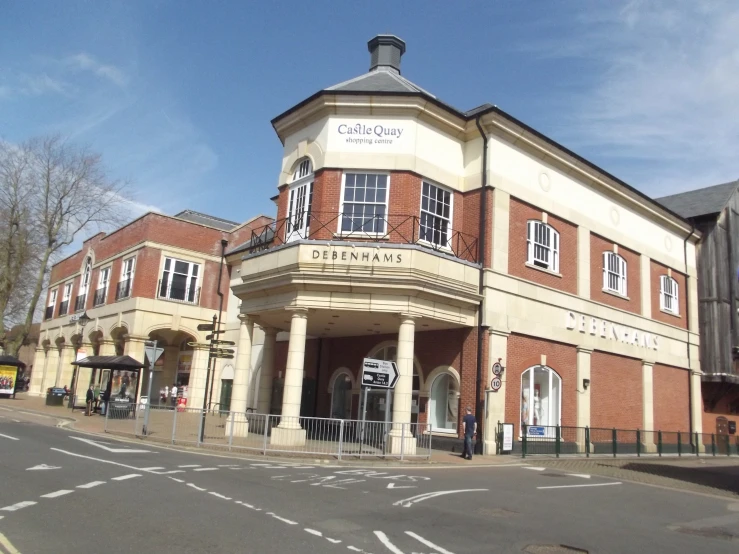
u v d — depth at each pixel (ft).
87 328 117.08
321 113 65.21
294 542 21.77
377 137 63.21
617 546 24.31
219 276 108.78
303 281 55.98
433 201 64.59
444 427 63.36
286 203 67.87
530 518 28.86
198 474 36.32
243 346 63.26
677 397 89.71
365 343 72.02
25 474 33.01
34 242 140.46
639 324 83.30
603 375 75.82
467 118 66.33
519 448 62.44
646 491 42.73
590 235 77.46
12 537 20.61
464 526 26.12
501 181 66.03
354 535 23.30
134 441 54.34
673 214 91.97
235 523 24.09
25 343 184.85
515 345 64.54
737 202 106.42
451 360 63.36
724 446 94.48
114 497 27.99
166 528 22.82
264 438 49.39
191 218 132.67
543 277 69.41
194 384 103.71
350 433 50.88
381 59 80.23
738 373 99.71
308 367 78.43
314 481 36.29
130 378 96.43
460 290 59.57
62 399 102.83
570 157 73.56
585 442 68.95
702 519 32.42
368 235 61.05
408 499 31.73
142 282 101.04
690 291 96.22
